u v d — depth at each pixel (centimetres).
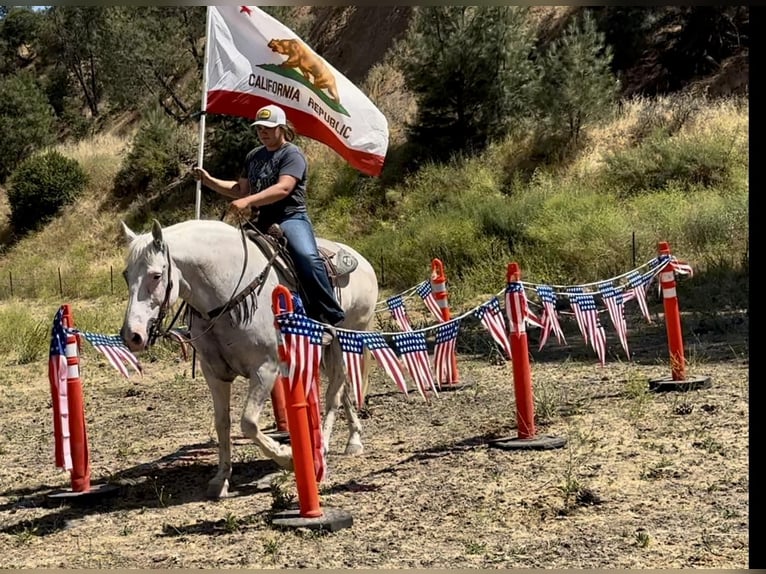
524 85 2816
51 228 3588
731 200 2014
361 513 620
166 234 628
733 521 563
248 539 577
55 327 687
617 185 2384
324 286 701
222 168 3338
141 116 4369
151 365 1412
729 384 959
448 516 605
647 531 554
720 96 2727
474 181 2636
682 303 1550
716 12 2841
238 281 641
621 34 3089
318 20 4303
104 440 929
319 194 2973
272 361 655
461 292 1897
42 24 5888
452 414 936
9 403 1188
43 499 709
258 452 836
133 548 577
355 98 959
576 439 784
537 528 571
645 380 1002
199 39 4009
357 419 802
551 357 1245
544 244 2048
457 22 2808
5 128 4291
